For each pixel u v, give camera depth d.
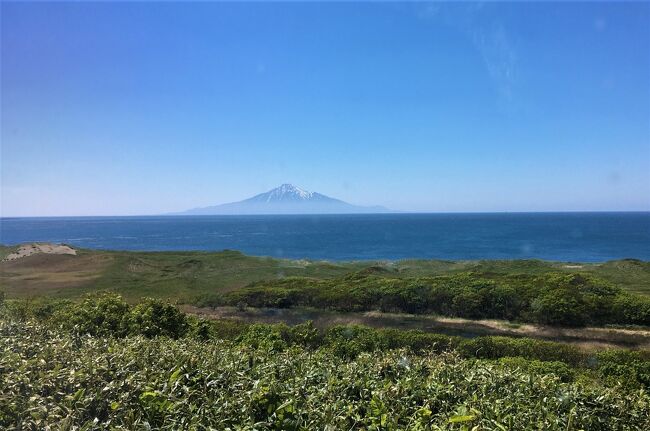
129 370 4.84
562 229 137.38
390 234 121.62
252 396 4.03
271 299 21.77
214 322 14.48
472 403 4.45
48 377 4.25
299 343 11.29
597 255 64.38
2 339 5.79
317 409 4.10
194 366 5.22
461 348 11.38
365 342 11.34
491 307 18.81
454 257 63.38
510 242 89.38
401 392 4.63
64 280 30.86
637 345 14.86
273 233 136.00
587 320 17.33
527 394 4.88
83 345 6.42
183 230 163.38
